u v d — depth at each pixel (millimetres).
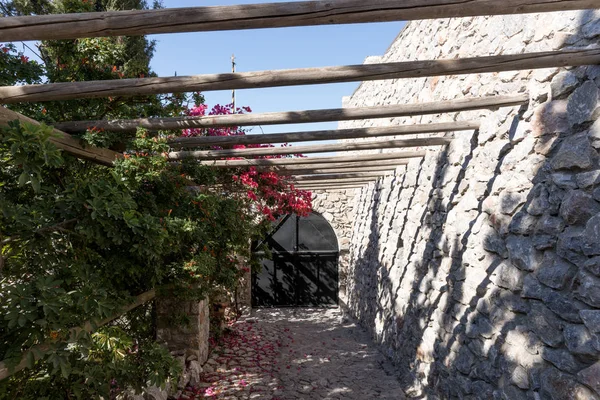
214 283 5895
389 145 4539
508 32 3289
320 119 3184
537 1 1824
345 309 10609
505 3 1819
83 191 2545
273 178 5848
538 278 2801
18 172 2738
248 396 5027
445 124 3840
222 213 4719
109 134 3191
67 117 3359
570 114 2588
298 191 6957
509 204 3213
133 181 3242
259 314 10109
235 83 2412
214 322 7613
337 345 7426
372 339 7750
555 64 2354
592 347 2291
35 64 3045
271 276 10984
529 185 2977
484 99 3105
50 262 2566
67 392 2844
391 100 7047
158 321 5828
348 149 4570
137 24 1864
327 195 10945
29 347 2152
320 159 5430
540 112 2859
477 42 3838
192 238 4086
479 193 3764
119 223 2680
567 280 2527
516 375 3008
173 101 3793
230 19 1858
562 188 2627
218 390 5188
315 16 1851
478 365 3609
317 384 5480
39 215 2432
